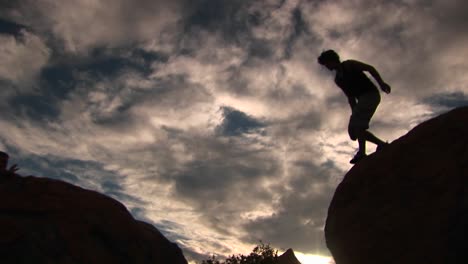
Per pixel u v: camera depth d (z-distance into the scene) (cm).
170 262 619
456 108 443
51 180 566
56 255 489
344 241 465
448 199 383
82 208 547
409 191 418
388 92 545
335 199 500
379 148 518
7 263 462
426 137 436
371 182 460
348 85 569
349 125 552
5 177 550
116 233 556
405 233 402
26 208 512
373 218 437
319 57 596
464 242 357
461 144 403
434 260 372
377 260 418
